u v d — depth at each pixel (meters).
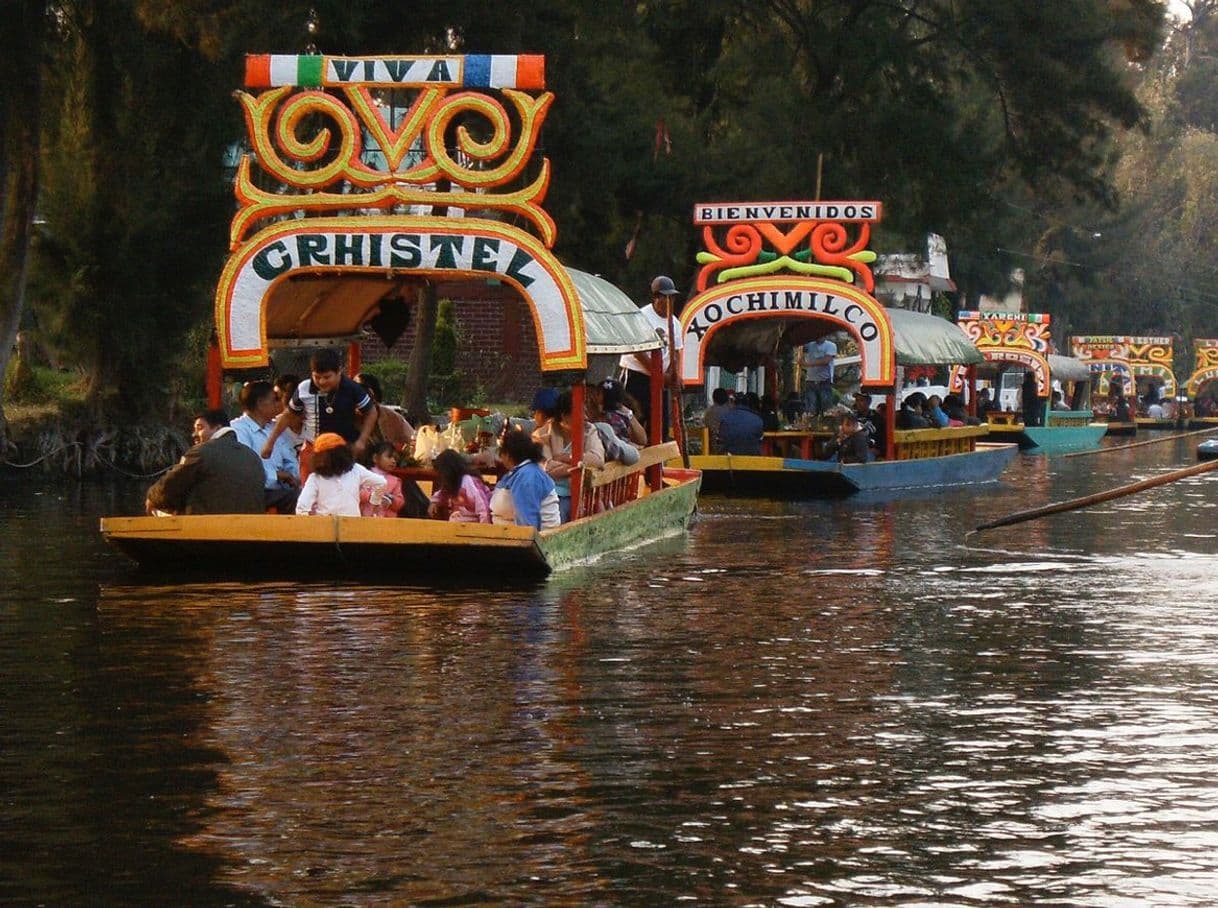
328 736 16.12
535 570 26.78
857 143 70.75
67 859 12.54
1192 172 179.50
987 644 21.84
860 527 38.06
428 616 23.00
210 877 12.17
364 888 11.98
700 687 18.70
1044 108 73.62
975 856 12.81
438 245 28.84
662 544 33.41
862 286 51.66
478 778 14.74
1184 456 81.06
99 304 48.66
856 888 12.09
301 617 22.75
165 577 26.36
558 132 55.09
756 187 64.69
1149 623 23.77
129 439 49.22
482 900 11.76
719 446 49.78
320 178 29.28
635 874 12.32
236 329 29.31
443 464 27.36
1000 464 59.78
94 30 47.47
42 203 49.12
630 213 61.66
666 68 73.25
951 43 74.88
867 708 17.78
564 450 29.86
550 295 28.69
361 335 35.25
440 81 28.91
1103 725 17.11
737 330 54.16
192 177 49.16
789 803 14.12
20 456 47.78
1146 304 166.00
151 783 14.49
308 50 49.34
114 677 18.70
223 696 17.81
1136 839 13.26
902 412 56.09
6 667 19.25
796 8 73.50
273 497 27.92
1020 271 140.38
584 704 17.70
